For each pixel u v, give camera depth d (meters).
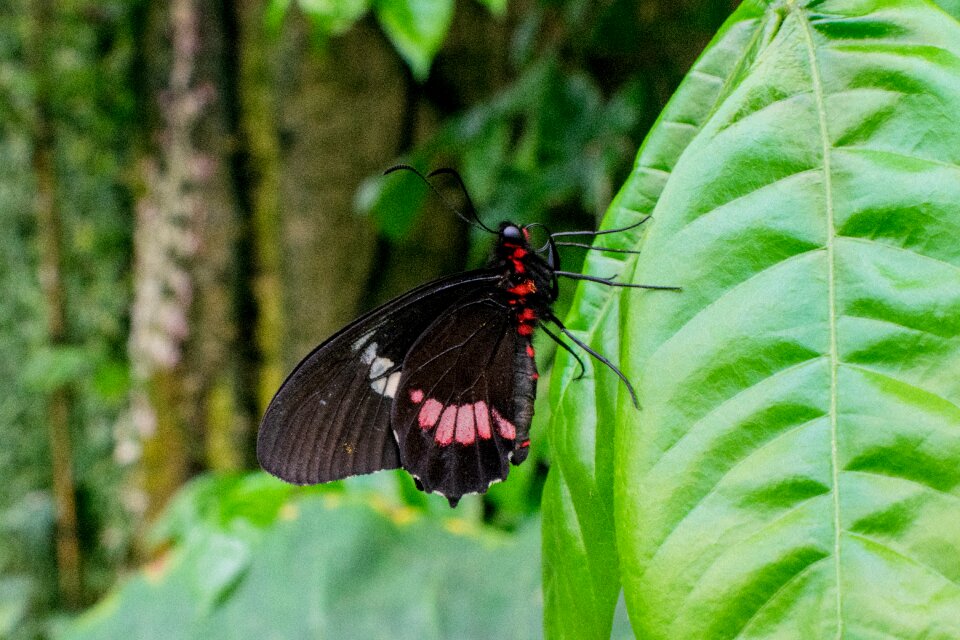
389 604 0.52
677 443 0.35
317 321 0.77
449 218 0.77
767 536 0.32
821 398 0.34
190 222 0.77
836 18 0.37
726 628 0.32
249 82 0.75
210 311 0.78
